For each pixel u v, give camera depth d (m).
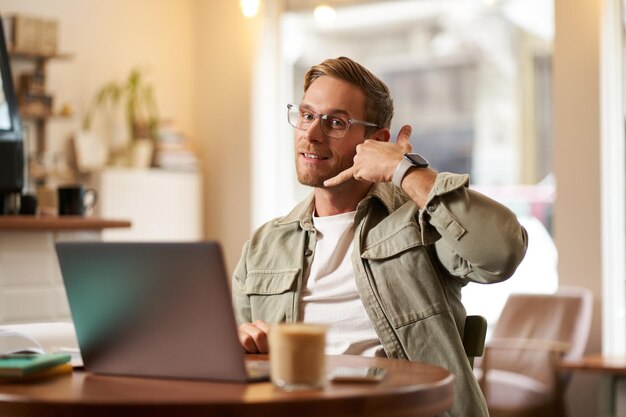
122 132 6.31
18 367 1.60
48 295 3.88
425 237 2.13
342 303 2.30
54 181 5.73
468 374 2.16
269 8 6.80
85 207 4.20
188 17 6.93
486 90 12.29
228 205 6.76
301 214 2.44
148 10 6.59
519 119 11.95
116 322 1.68
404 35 12.09
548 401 5.01
